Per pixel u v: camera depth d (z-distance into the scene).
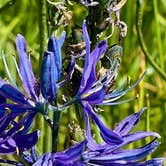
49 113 0.49
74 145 0.40
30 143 0.39
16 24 0.68
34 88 0.39
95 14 0.44
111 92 0.44
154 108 0.67
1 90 0.39
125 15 0.68
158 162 0.40
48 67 0.38
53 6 0.49
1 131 0.39
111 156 0.40
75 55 0.44
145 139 0.60
